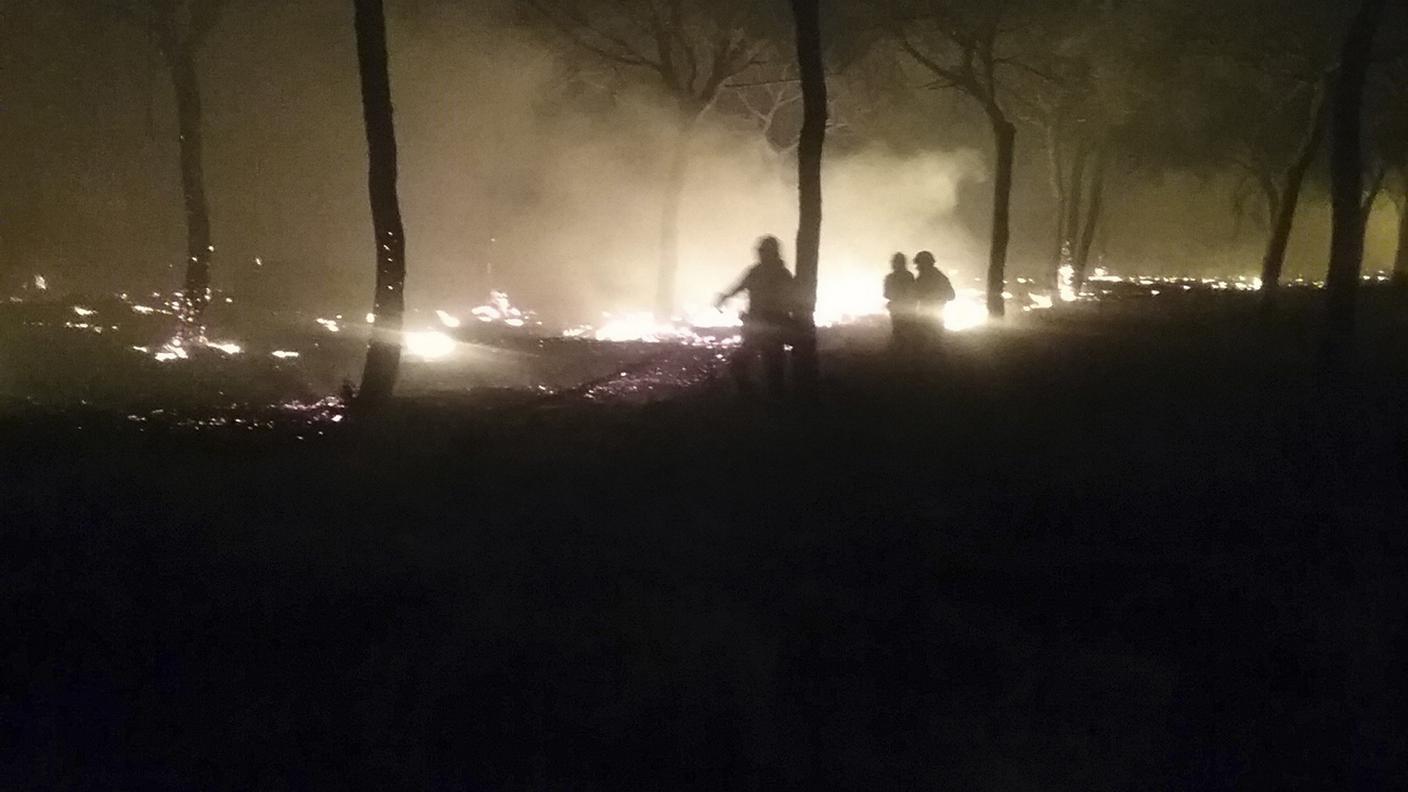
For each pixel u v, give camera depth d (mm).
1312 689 6441
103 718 6258
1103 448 12219
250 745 6000
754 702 6344
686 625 7301
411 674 6727
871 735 6047
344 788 5652
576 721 6215
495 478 11242
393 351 14711
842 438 13008
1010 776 5680
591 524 9547
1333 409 13352
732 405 15047
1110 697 6375
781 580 8109
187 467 11703
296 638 7238
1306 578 7934
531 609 7613
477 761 5871
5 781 5664
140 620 7520
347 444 13000
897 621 7352
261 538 9164
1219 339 23656
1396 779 5633
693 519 9695
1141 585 7895
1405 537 8672
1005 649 6934
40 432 13336
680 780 5719
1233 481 10492
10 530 9367
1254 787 5578
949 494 10391
